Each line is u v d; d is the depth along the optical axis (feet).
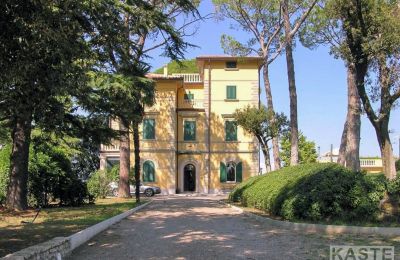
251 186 80.74
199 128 163.73
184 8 60.70
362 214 46.24
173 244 37.88
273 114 106.42
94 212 62.85
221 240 39.88
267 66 118.93
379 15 49.39
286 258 31.14
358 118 73.51
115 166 140.67
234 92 163.63
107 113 69.87
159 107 160.15
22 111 33.45
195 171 163.12
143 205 82.38
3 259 23.99
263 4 116.57
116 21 49.80
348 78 73.87
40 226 45.80
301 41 91.76
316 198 48.26
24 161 65.51
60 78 29.53
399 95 51.16
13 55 26.45
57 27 28.53
